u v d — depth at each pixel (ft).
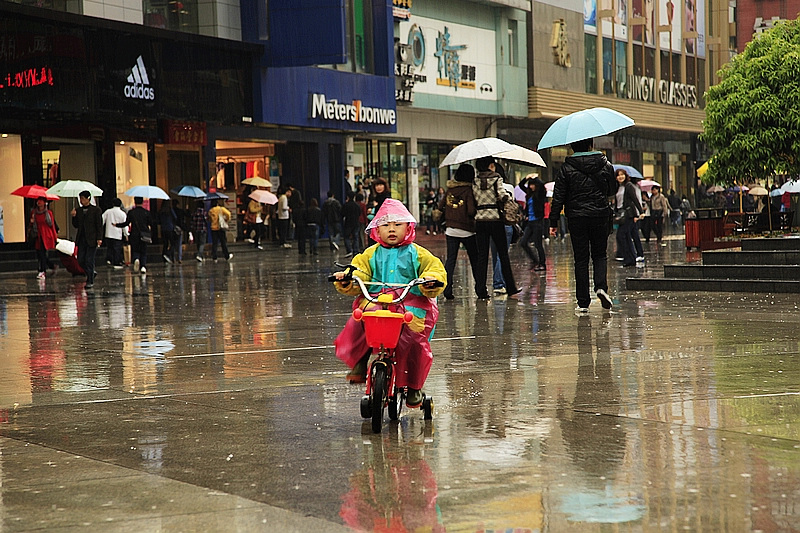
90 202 96.63
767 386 35.47
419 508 22.94
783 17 359.66
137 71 150.92
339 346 32.07
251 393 37.70
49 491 25.20
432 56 226.38
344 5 172.96
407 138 228.84
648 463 25.99
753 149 105.40
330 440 29.76
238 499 24.06
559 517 21.94
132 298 83.92
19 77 133.59
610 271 95.30
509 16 250.37
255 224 169.99
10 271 129.08
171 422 32.94
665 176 332.19
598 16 288.92
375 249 32.55
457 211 70.95
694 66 347.77
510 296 73.15
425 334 31.94
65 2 143.74
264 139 185.57
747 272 70.64
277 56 173.88
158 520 22.65
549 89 261.65
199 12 167.43
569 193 61.11
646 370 39.63
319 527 21.84
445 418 32.27
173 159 168.55
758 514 21.76
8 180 142.00
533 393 35.83
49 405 36.60
